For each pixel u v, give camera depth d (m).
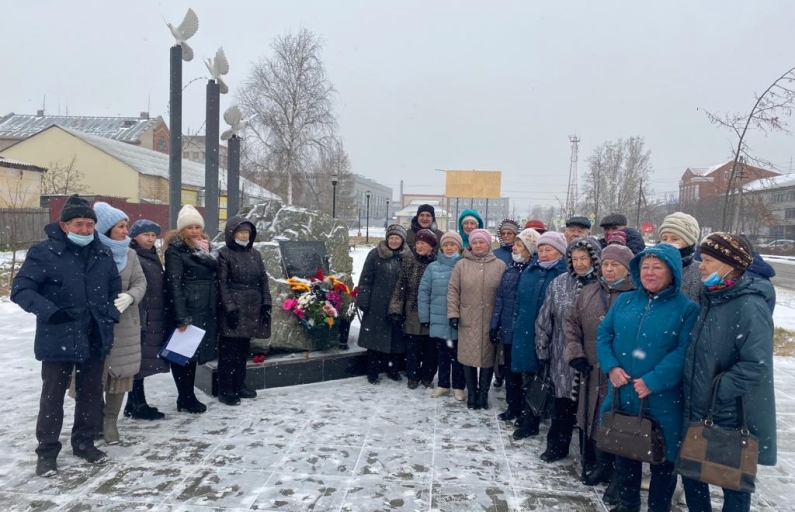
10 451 3.81
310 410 4.81
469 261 5.04
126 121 50.12
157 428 4.30
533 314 4.29
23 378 5.50
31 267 3.40
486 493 3.38
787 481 3.73
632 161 40.56
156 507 3.09
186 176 33.28
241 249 4.93
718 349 2.65
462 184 36.84
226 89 10.96
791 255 39.00
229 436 4.16
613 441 2.91
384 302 5.62
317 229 6.52
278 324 5.63
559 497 3.36
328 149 29.72
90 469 3.56
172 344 4.30
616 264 3.47
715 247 2.71
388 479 3.52
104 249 3.69
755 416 2.56
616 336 3.09
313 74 29.11
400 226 5.77
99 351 3.60
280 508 3.11
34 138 31.73
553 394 3.90
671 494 3.01
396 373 5.93
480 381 5.07
